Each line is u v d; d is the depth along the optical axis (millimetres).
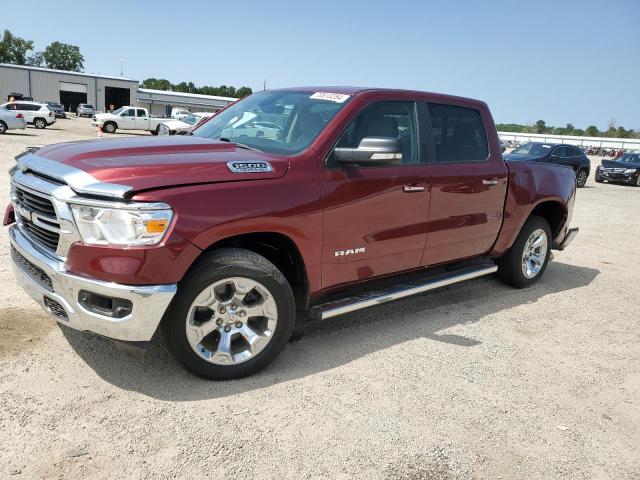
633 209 14016
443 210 4406
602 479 2775
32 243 3256
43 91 63812
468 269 5043
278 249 3631
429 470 2721
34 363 3383
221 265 3131
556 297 5672
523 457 2895
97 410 2967
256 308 3363
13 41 107938
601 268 7184
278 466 2648
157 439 2766
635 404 3555
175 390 3230
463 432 3064
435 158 4395
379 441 2912
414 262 4371
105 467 2535
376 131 3988
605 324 4992
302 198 3414
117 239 2859
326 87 4316
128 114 36094
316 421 3037
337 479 2598
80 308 2949
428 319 4742
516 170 5141
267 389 3330
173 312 3076
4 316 4000
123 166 2986
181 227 2941
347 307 3859
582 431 3189
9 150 17891
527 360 4074
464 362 3936
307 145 3631
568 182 5875
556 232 6066
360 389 3424
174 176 3021
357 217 3756
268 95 4570
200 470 2570
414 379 3615
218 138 4090
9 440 2656
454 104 4691
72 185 2883
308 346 4000
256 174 3275
